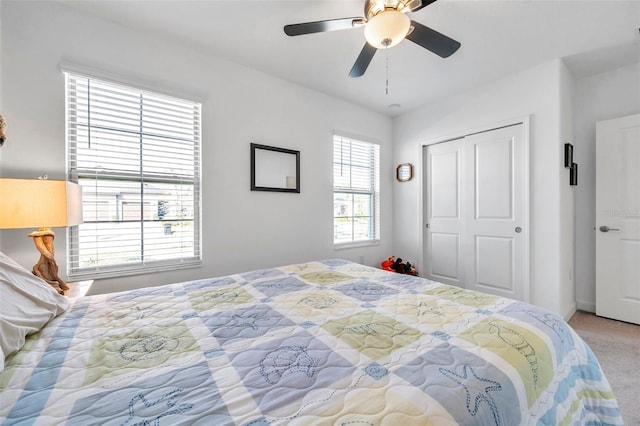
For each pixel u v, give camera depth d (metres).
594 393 0.99
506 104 2.68
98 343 0.86
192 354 0.80
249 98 2.52
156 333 0.94
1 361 0.69
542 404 0.74
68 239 1.79
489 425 0.59
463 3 1.72
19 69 1.64
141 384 0.66
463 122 3.03
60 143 1.75
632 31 2.00
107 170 1.92
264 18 1.88
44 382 0.66
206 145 2.28
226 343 0.87
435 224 3.37
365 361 0.75
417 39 1.65
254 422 0.53
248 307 1.17
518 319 1.00
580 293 2.75
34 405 0.58
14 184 1.36
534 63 2.44
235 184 2.44
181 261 2.20
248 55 2.32
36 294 1.06
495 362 0.74
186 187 2.24
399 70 2.56
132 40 1.97
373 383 0.65
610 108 2.57
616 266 2.46
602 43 2.15
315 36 2.07
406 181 3.64
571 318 2.53
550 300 2.43
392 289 1.41
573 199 2.71
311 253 2.99
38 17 1.68
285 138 2.76
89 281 1.73
